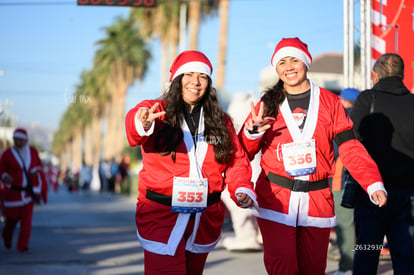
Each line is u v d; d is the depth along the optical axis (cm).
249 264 708
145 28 3812
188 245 364
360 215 443
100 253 811
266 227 386
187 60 365
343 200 456
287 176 381
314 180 381
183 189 354
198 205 357
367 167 375
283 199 380
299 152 377
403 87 445
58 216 1559
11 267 702
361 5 706
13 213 834
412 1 690
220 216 376
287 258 376
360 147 382
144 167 365
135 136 341
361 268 441
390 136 433
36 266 710
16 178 833
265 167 391
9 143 2761
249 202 359
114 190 3794
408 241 425
